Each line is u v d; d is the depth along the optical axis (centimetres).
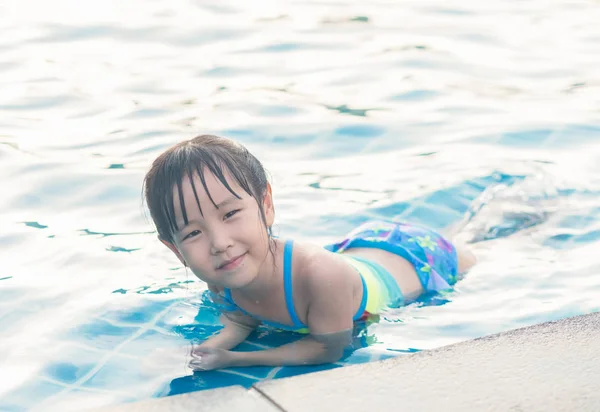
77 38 843
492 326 382
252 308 384
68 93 701
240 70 761
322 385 264
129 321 388
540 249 469
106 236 477
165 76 744
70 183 541
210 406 256
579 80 745
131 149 594
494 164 578
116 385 332
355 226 491
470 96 705
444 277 434
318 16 935
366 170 569
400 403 253
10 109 667
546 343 284
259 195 342
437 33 873
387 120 651
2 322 386
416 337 372
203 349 346
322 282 360
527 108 677
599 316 305
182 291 417
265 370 345
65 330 378
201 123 639
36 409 315
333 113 662
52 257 452
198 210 325
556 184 547
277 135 621
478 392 257
